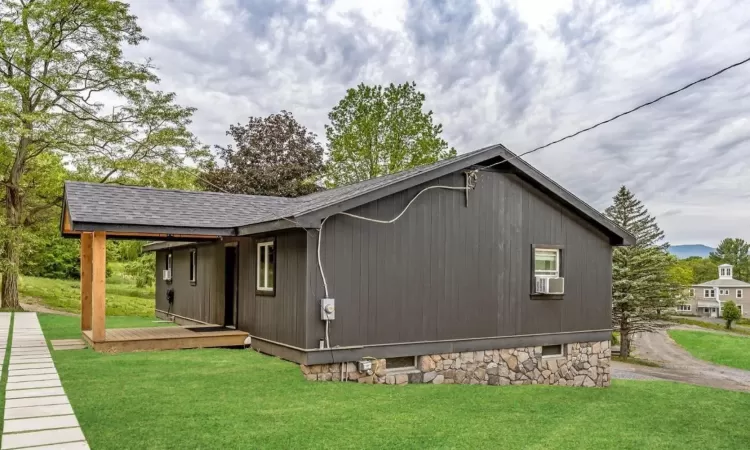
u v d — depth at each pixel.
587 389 9.39
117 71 19.62
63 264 29.55
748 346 33.97
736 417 7.45
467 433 5.34
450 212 9.28
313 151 29.48
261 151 29.06
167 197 10.85
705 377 21.25
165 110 20.72
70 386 6.51
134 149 20.47
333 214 7.82
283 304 8.67
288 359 8.41
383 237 8.52
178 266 15.11
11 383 6.64
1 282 20.14
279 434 4.92
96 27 19.19
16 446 4.34
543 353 10.52
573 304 10.76
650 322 27.86
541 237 10.39
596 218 10.88
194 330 10.72
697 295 68.31
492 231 9.77
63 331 12.26
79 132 18.94
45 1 18.17
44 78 17.98
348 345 8.08
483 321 9.53
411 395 7.16
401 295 8.65
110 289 27.03
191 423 5.12
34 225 20.09
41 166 19.78
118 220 8.73
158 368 7.75
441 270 9.11
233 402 6.00
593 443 5.36
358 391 7.10
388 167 26.59
